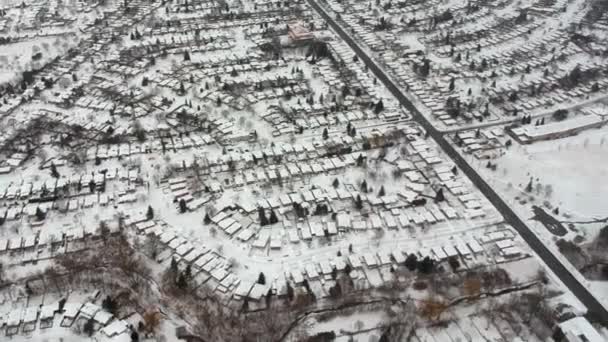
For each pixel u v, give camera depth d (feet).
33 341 440.86
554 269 520.42
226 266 520.42
